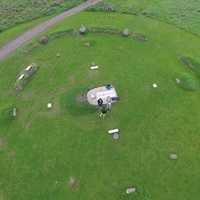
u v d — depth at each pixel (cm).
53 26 4134
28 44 3647
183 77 3186
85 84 3062
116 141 2484
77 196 2092
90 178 2206
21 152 2386
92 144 2453
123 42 3800
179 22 4434
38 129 2578
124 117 2703
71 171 2248
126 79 3159
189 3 5212
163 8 4888
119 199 2073
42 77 3164
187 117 2755
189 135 2580
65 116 2694
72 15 4453
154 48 3725
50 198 2083
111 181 2191
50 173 2234
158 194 2123
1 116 2653
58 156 2355
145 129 2605
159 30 4169
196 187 2192
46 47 3659
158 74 3262
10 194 2103
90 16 4431
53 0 4972
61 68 3297
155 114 2759
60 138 2498
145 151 2419
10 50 3647
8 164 2297
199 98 2989
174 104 2888
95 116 2694
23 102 2848
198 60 3481
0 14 4428
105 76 3189
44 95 2933
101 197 2089
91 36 3894
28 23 4300
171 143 2498
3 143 2458
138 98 2920
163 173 2264
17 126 2602
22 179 2197
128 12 4597
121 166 2297
